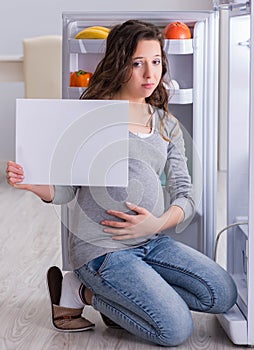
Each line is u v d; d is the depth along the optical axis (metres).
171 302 2.24
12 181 2.26
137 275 2.26
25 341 2.35
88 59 2.82
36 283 2.94
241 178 2.62
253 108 2.19
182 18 2.73
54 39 4.46
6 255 3.36
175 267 2.35
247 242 2.28
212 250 2.76
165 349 2.27
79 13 2.74
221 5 2.55
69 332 2.42
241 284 2.57
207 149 2.76
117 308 2.30
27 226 3.89
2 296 2.79
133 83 2.32
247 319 2.28
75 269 2.35
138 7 5.64
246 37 2.53
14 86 5.66
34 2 5.61
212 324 2.48
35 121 2.25
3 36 5.66
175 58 2.80
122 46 2.31
